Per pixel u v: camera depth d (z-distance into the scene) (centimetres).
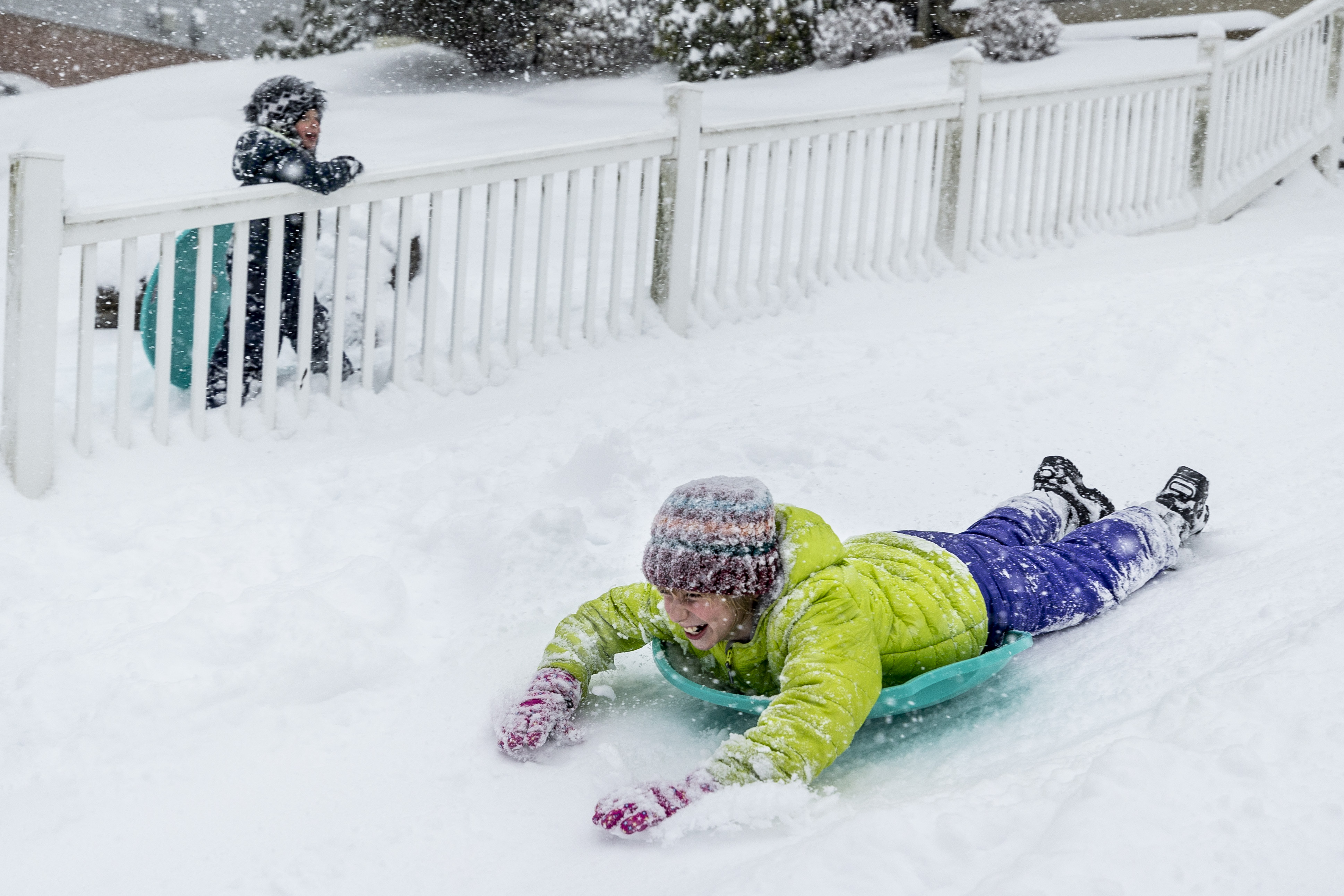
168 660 282
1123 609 304
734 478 247
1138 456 418
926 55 1442
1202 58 858
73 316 679
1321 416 437
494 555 352
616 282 602
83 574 349
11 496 405
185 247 520
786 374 541
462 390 548
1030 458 421
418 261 689
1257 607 272
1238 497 379
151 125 1091
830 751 228
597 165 579
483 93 1507
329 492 423
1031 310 586
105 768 249
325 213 675
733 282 680
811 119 651
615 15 1555
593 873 212
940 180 726
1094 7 1397
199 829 232
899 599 261
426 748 261
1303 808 177
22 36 1725
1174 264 653
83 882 216
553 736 261
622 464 408
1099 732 225
